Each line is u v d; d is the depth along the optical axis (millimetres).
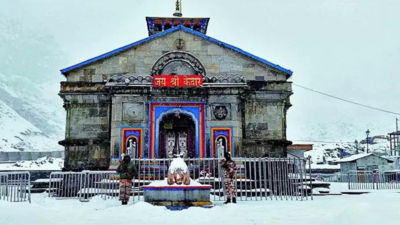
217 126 24266
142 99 24312
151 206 13562
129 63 25891
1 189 16156
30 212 10945
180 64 25828
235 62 26266
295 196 19266
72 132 25312
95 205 15562
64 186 20297
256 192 17750
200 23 32469
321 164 54281
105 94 25484
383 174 32094
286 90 25844
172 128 25812
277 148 25531
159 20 32031
